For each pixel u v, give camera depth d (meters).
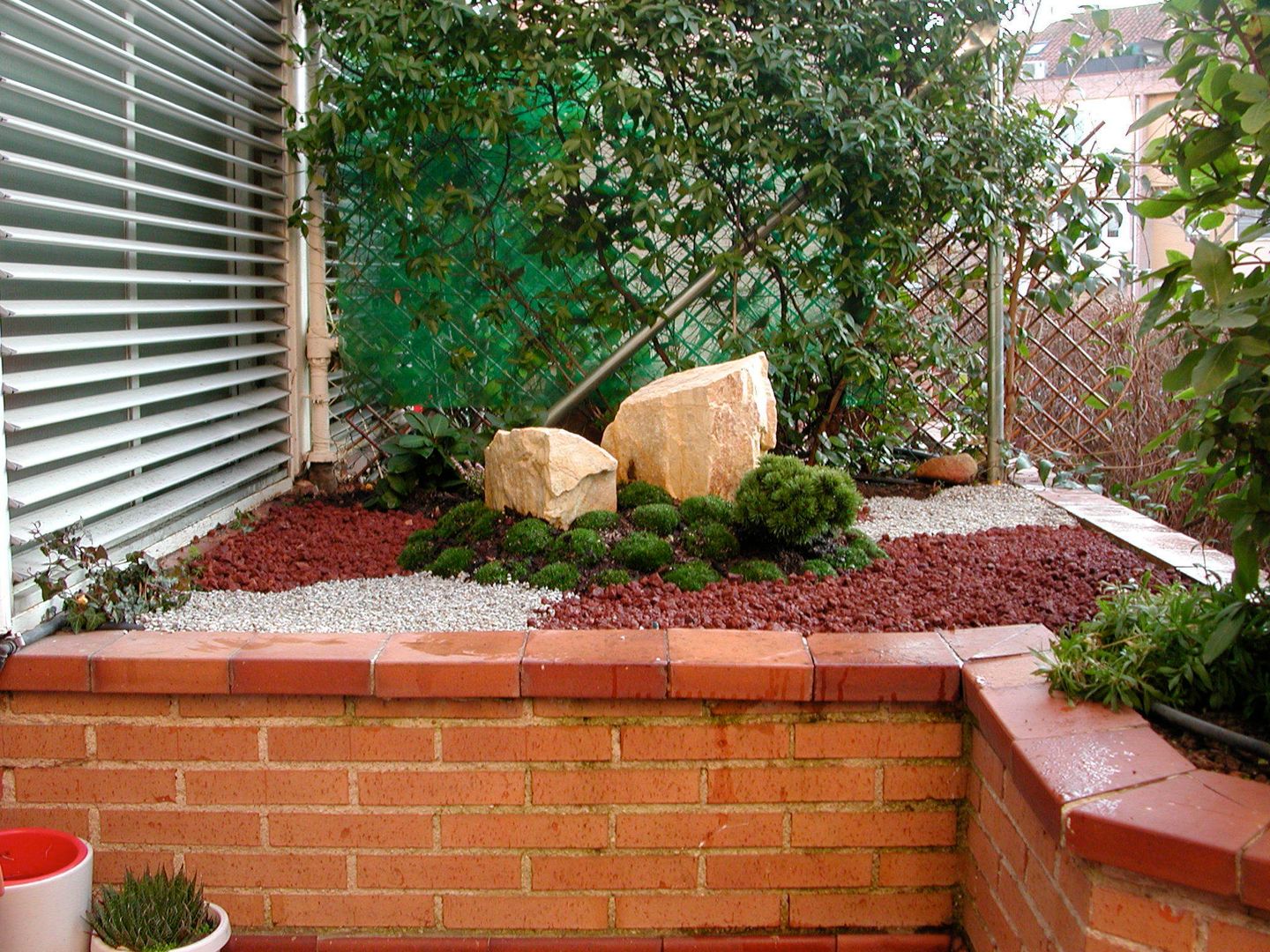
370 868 2.57
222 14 3.93
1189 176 2.16
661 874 2.56
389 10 4.10
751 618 2.94
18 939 2.23
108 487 3.17
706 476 3.83
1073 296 5.60
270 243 4.52
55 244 2.96
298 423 4.66
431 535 3.71
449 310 4.72
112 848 2.57
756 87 4.39
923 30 4.66
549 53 4.33
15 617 2.62
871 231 4.71
